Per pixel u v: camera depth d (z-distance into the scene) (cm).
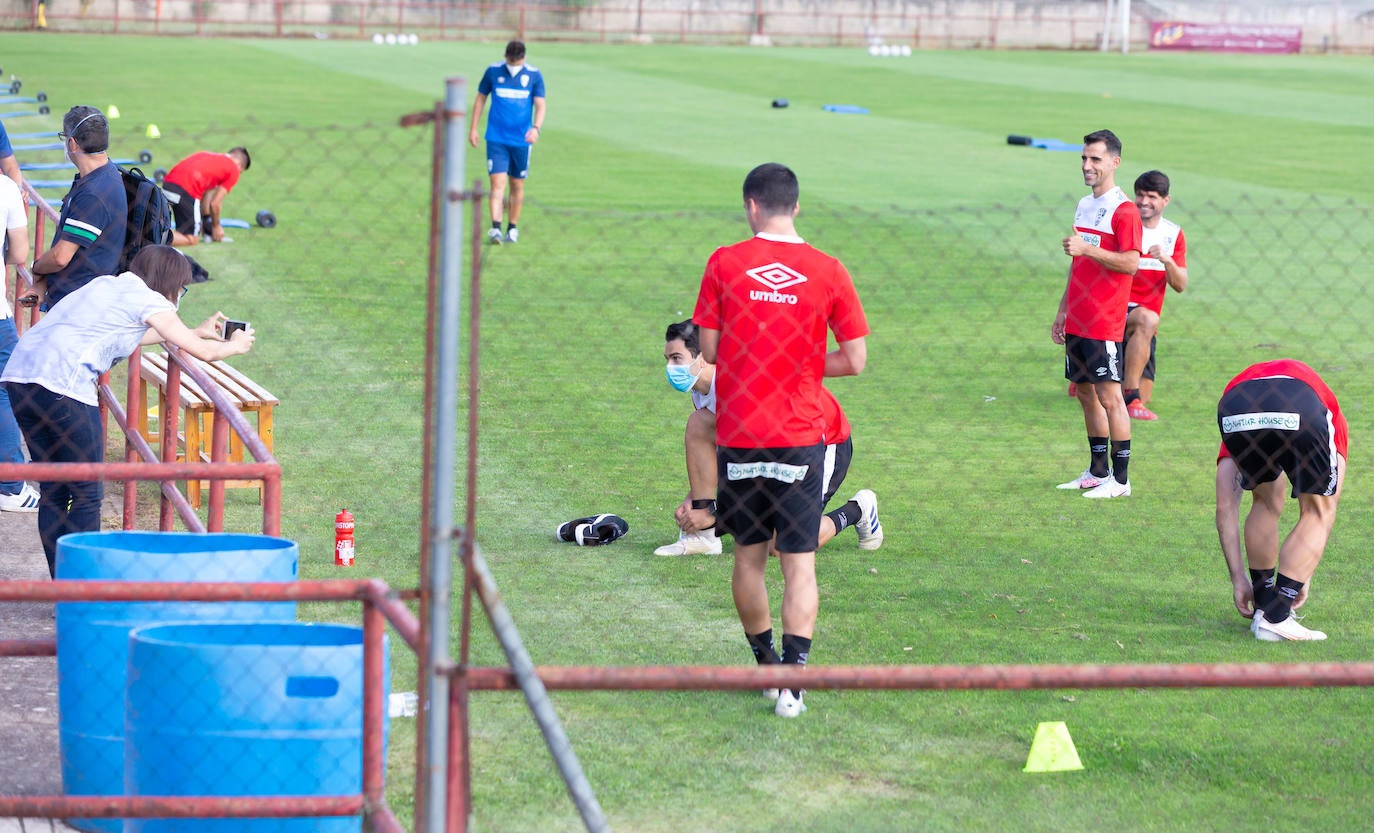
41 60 9344
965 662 1404
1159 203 2416
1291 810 1126
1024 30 16225
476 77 9475
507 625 866
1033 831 1089
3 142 2327
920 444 2273
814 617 1309
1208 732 1272
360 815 949
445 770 867
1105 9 16200
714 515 1714
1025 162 6172
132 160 5088
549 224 4216
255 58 10312
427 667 868
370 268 3506
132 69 9000
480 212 835
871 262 3803
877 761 1208
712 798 1136
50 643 1095
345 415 2303
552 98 8462
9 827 1074
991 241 4150
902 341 3005
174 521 1794
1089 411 2033
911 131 7312
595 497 1945
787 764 1200
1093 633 1495
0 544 1727
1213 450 2288
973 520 1897
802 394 1285
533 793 1135
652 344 2870
